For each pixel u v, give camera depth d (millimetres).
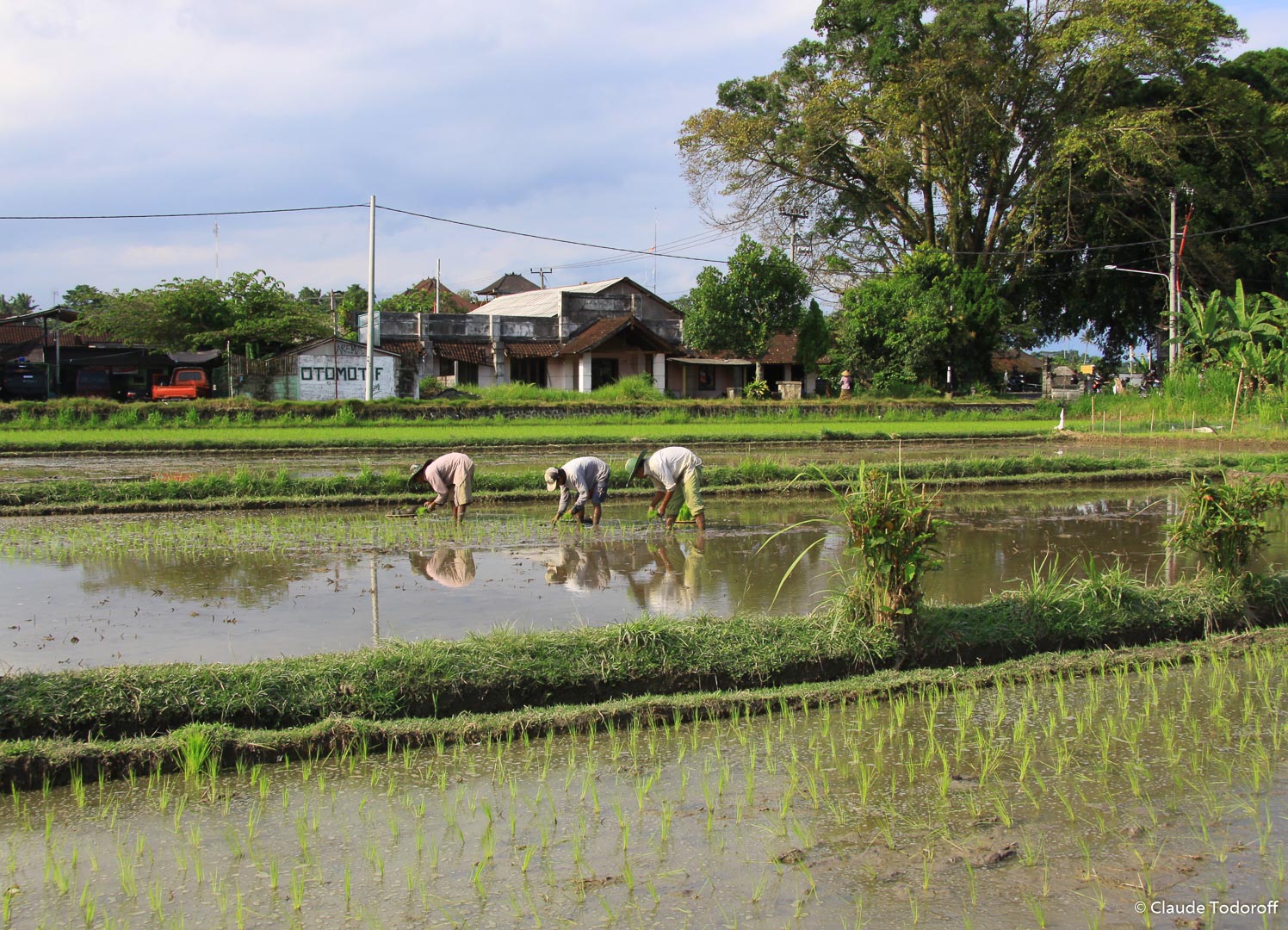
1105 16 39219
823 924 3881
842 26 42500
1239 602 8164
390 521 13602
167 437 24719
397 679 6055
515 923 3871
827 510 15016
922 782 5215
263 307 45406
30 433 25906
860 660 6902
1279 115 44531
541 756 5566
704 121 43406
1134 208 44969
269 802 4977
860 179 47750
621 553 11352
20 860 4418
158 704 5684
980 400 39656
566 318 46031
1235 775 5320
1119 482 18750
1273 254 46281
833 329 49250
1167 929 3855
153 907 3979
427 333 44375
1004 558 11250
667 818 4758
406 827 4707
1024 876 4266
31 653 7172
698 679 6582
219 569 10266
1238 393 29734
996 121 41875
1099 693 6609
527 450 24594
